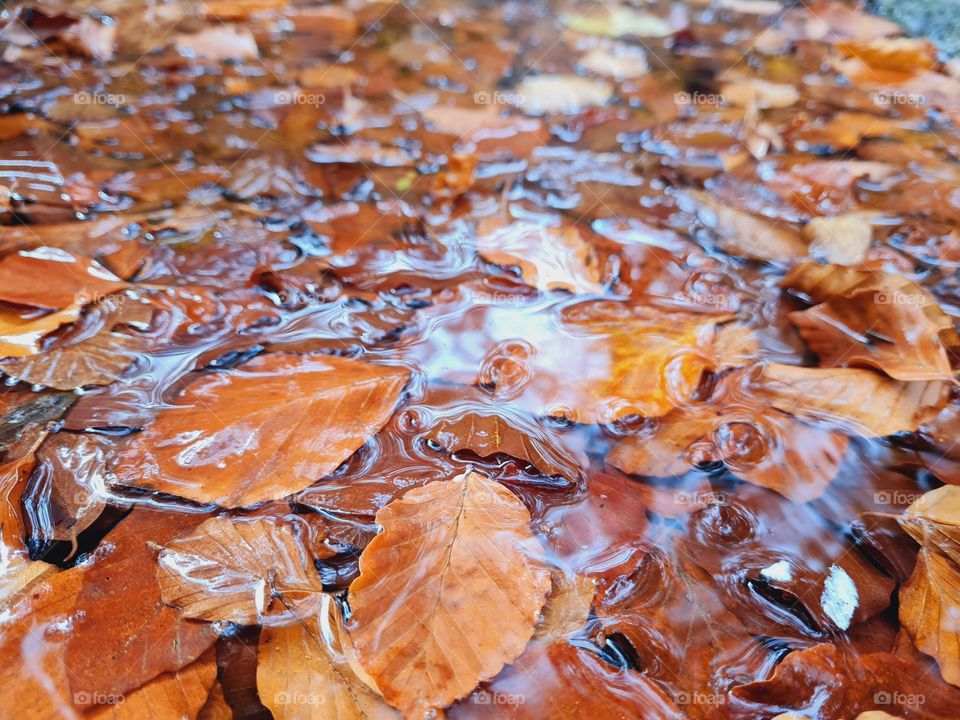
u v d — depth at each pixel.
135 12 0.55
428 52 0.54
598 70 0.53
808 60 0.57
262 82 0.48
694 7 0.66
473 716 0.19
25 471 0.23
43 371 0.26
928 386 0.28
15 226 0.32
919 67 0.55
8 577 0.21
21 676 0.19
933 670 0.21
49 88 0.45
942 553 0.23
